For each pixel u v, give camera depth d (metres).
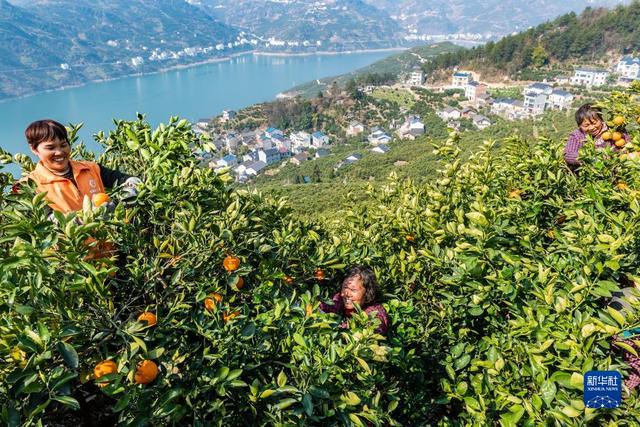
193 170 3.95
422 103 158.00
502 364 3.26
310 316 3.21
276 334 3.14
